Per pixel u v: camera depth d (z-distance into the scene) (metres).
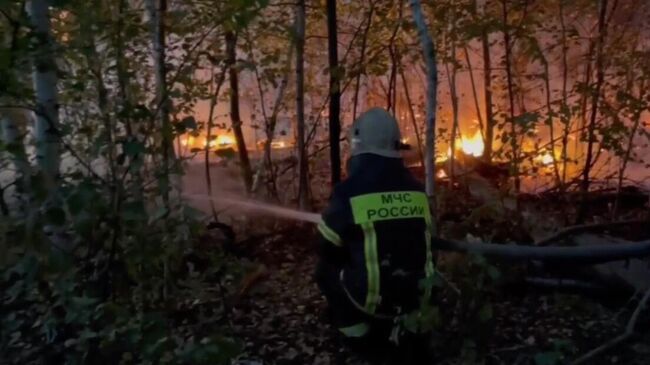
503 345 4.15
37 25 3.26
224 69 5.31
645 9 6.27
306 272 5.43
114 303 3.34
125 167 3.39
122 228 3.45
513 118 5.68
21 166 3.29
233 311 4.56
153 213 3.66
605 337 4.24
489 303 4.12
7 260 3.21
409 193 3.66
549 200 6.55
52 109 3.60
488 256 3.76
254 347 4.17
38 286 3.43
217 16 4.20
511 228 5.59
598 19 6.39
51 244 3.18
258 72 6.63
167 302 4.02
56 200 3.08
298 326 4.45
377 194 3.61
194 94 4.68
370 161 3.67
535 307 4.67
